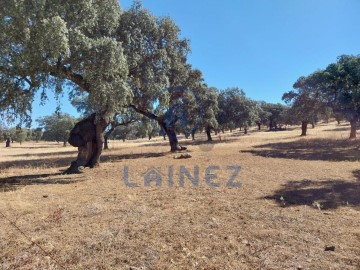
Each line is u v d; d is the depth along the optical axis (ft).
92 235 16.46
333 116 130.31
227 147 87.45
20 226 18.35
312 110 127.95
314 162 49.98
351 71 83.35
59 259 13.56
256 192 27.27
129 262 13.25
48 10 34.06
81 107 102.37
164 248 14.64
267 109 256.32
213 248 14.60
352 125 101.76
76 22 37.14
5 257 13.89
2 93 36.76
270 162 50.75
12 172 51.83
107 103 39.55
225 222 18.54
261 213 20.44
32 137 313.12
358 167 42.91
